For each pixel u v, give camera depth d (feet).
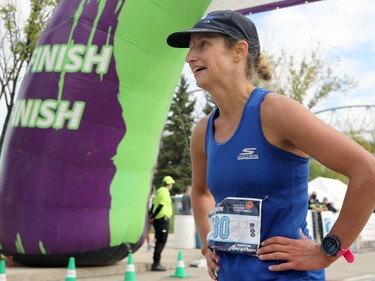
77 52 29.32
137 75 29.76
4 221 29.91
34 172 29.09
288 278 6.24
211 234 6.95
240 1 41.42
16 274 26.71
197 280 29.84
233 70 6.72
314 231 50.06
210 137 7.04
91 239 29.12
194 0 29.71
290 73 112.27
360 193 5.85
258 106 6.43
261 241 6.38
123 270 32.09
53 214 28.78
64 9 30.53
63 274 28.60
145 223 32.32
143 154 30.96
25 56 70.59
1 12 68.95
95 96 29.01
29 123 29.55
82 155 28.81
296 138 6.12
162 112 31.94
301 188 6.48
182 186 148.05
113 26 29.35
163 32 29.84
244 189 6.47
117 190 29.86
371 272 33.96
